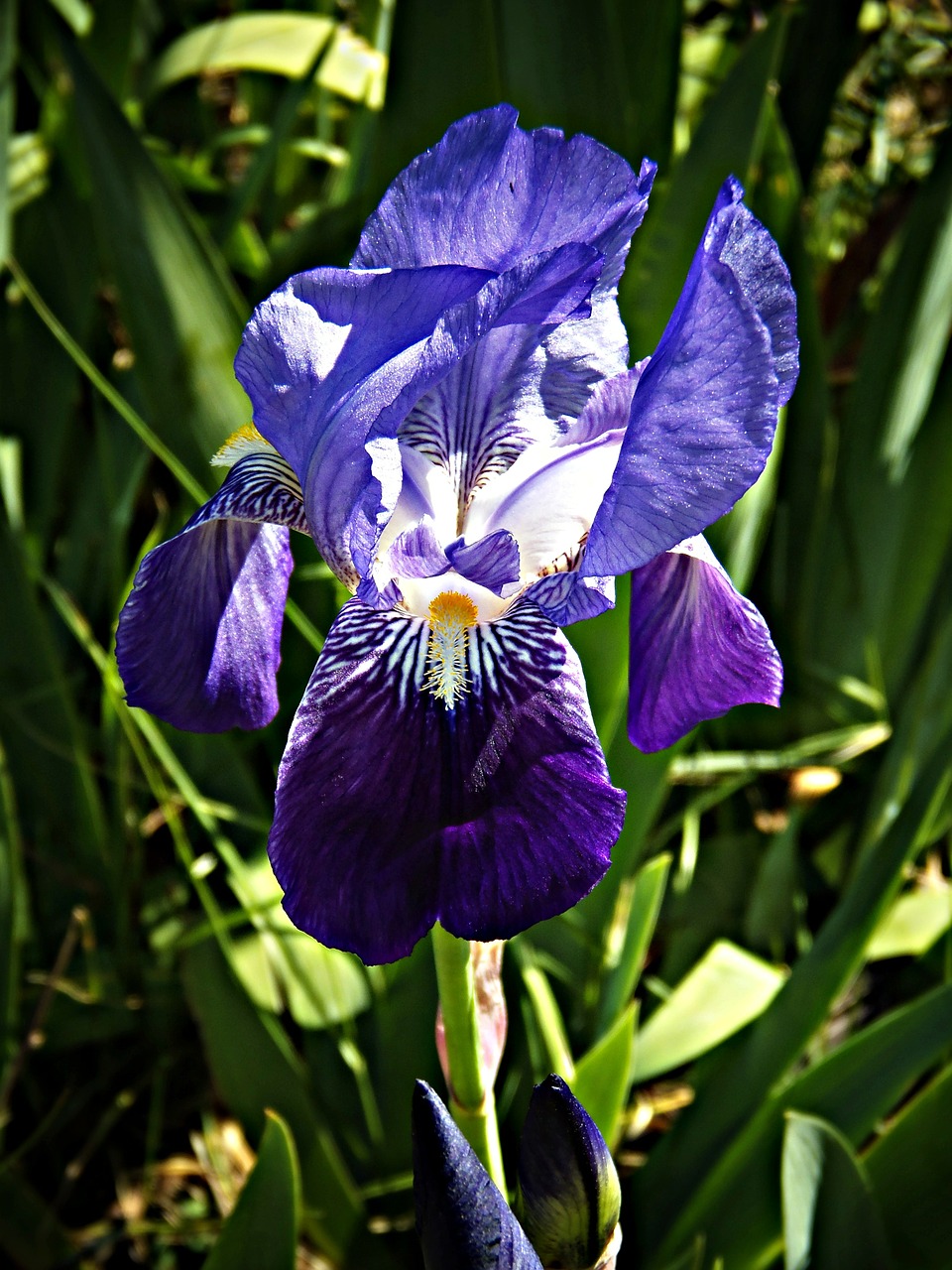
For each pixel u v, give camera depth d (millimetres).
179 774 431
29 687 488
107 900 508
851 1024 499
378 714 288
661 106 482
